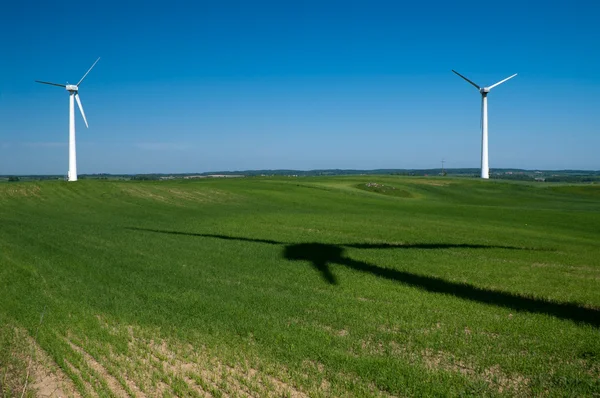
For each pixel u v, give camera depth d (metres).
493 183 111.62
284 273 19.80
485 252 26.06
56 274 18.97
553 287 17.92
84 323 12.96
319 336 12.00
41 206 54.50
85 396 8.88
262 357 10.73
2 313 13.77
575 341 11.74
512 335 12.28
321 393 8.91
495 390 9.08
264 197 67.00
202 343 11.62
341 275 19.45
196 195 65.81
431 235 32.91
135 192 65.69
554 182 150.75
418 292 16.77
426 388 9.10
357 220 42.12
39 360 10.57
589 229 41.78
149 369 10.11
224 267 20.91
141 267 20.52
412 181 111.94
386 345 11.53
